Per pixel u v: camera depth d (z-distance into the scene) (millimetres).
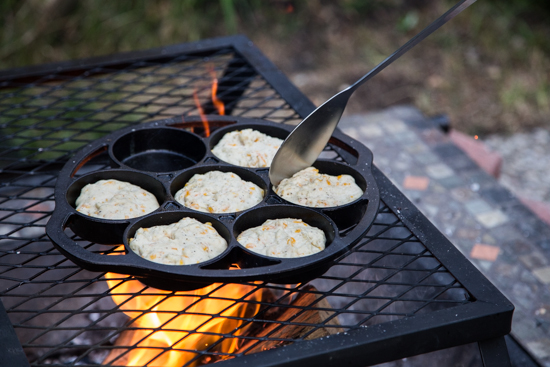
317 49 4855
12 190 2094
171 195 1289
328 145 1555
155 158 1515
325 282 1896
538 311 1809
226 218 1229
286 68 4621
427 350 1032
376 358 1002
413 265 1536
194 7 4973
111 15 4746
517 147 3812
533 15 5277
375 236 1232
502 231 2199
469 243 2131
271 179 1327
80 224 1184
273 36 4938
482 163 2926
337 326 1022
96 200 1250
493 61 4781
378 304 1679
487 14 5227
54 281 1077
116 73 1927
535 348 1654
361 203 1259
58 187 1257
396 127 2963
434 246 1201
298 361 948
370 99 4281
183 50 2033
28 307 1834
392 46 4938
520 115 4160
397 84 4469
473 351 1418
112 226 1175
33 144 2992
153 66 1980
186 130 1496
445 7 5289
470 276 1124
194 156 1521
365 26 5125
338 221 1274
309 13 5129
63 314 1840
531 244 2129
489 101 4320
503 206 2352
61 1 4570
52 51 4465
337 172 1406
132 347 993
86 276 1891
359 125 2975
